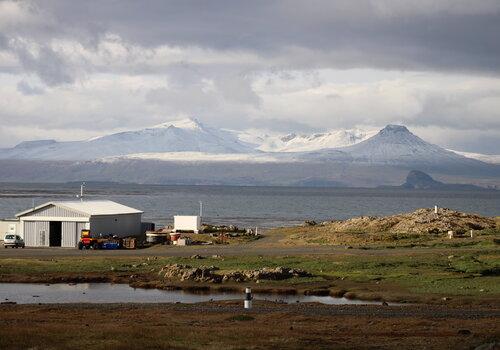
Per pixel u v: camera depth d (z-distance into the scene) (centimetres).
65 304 9806
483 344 6425
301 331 7481
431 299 10250
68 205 19038
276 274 12488
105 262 14600
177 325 7881
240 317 8444
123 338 6912
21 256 15812
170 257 15488
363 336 7219
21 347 6462
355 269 13450
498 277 12381
